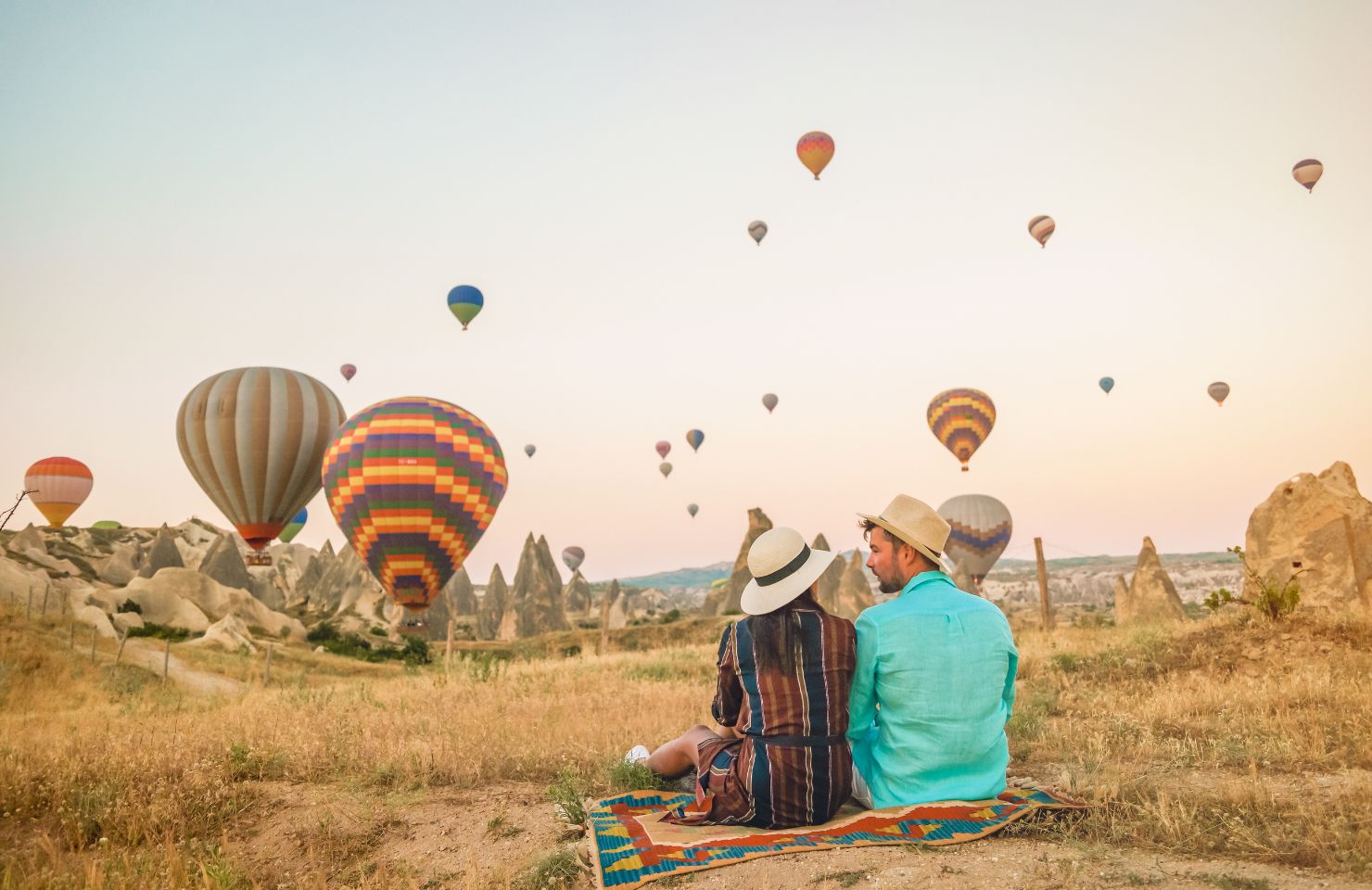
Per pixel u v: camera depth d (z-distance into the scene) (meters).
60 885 5.08
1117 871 3.72
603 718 8.89
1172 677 11.34
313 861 5.70
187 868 5.34
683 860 4.09
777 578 4.55
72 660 28.72
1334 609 14.78
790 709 4.41
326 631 56.22
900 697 4.50
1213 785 5.33
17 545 60.53
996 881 3.65
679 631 62.31
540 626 143.75
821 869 3.89
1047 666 12.95
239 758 7.62
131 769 7.16
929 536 4.63
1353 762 5.85
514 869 4.86
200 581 53.28
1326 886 3.48
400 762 7.34
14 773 7.10
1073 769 5.63
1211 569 147.12
